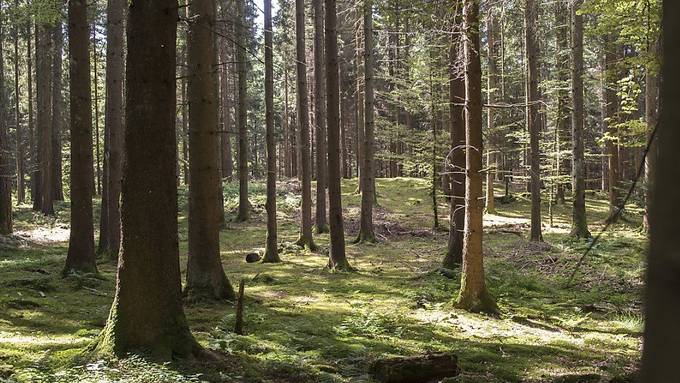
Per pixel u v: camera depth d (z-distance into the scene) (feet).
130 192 20.93
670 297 4.14
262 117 161.79
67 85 117.08
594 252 52.75
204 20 34.65
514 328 30.86
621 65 33.99
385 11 43.14
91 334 25.76
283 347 24.71
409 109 78.13
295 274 47.67
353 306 34.96
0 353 21.90
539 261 51.49
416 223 81.76
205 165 35.29
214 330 27.17
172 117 21.36
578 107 64.80
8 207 67.10
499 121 89.71
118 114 50.24
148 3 20.58
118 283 21.16
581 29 63.52
